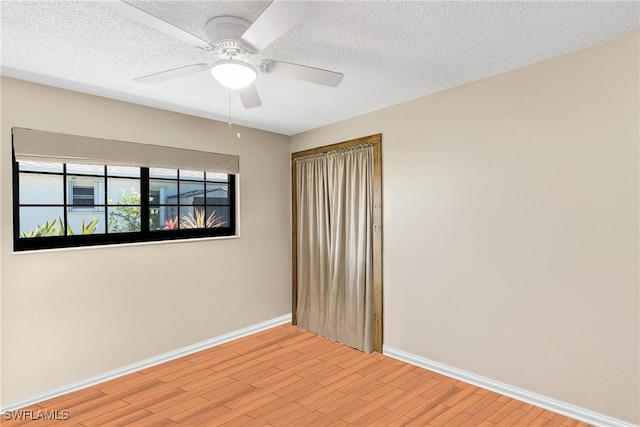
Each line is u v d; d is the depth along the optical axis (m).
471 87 2.78
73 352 2.82
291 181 4.44
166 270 3.36
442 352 3.02
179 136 3.44
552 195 2.41
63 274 2.78
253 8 1.72
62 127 2.76
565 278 2.37
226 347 3.68
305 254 4.25
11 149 2.56
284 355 3.48
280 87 2.81
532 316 2.51
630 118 2.11
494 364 2.71
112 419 2.44
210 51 1.82
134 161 3.12
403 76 2.63
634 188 2.11
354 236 3.66
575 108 2.30
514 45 2.18
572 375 2.34
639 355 2.10
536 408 2.48
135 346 3.16
